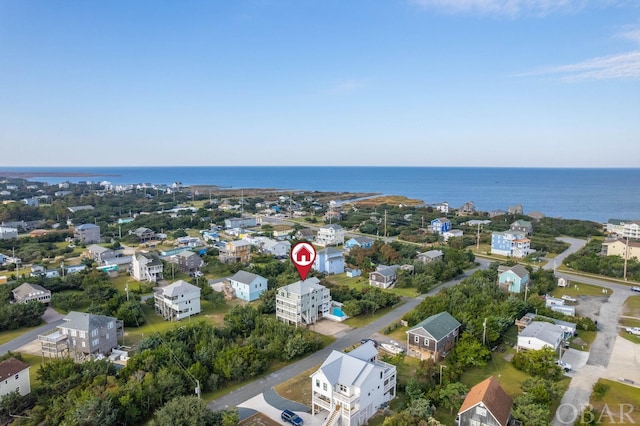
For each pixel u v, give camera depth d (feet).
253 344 167.94
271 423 125.18
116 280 283.79
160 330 199.11
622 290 262.67
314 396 128.88
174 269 295.07
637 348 178.29
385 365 139.85
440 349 165.58
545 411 118.42
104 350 173.27
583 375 154.30
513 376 153.38
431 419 113.70
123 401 121.70
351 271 297.12
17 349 179.73
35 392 135.54
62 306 224.94
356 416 121.70
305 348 171.42
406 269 283.18
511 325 199.11
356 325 205.77
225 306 236.43
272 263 299.99
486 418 111.86
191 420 110.73
